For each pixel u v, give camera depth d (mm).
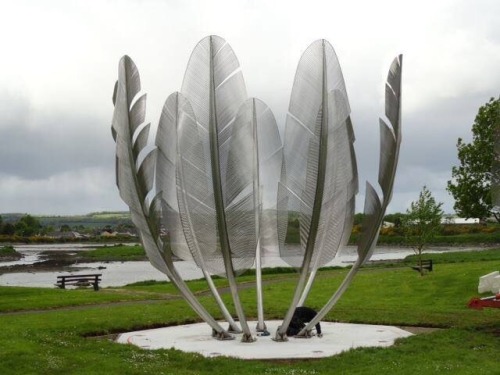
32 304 29516
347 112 16797
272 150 17562
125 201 18188
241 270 17219
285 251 17203
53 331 19453
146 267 87500
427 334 18141
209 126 16844
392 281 36625
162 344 17484
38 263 99000
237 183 16672
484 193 47094
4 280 66250
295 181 16984
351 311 24141
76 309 27547
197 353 15570
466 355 15164
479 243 109875
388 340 17781
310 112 16719
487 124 46750
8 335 17906
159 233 17859
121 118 17812
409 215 39094
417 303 27875
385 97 17609
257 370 13742
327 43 16797
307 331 18266
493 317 22000
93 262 102562
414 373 13172
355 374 13297
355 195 17547
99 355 15281
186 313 24234
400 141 17672
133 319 22266
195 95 17125
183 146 17219
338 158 16922
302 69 16875
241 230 16828
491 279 29438
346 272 48719
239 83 17031
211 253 17422
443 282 33719
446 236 117750
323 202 16891
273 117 17484
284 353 15859
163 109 17625
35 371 13625
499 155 21078
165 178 17797
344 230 17766
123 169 17969
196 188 17141
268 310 25297
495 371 13383
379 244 127125
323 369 13930
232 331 19078
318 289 34875
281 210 17141
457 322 20891
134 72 17781
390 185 17562
